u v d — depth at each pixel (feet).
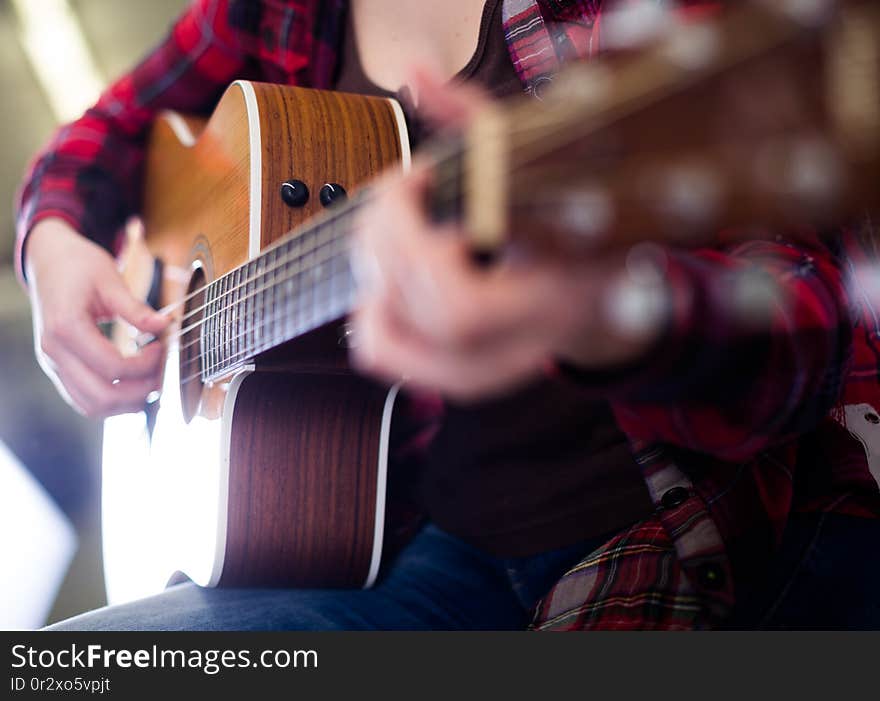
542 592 2.76
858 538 2.53
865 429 2.51
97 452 7.82
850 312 1.94
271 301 2.42
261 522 2.91
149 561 3.59
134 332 4.15
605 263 1.37
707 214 1.23
